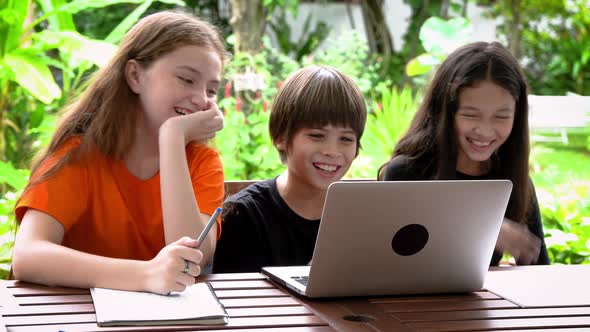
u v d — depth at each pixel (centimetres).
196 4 812
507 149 270
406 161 269
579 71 899
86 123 224
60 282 186
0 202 360
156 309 168
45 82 408
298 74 247
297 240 247
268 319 168
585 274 218
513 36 827
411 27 841
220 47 229
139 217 223
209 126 218
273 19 839
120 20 762
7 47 412
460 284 194
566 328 169
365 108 247
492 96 252
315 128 238
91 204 220
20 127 522
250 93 528
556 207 363
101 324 158
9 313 166
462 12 831
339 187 171
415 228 182
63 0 446
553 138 699
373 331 162
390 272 187
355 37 648
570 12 886
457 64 257
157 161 227
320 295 184
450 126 260
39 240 198
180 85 218
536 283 206
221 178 229
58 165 214
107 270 183
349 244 179
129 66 222
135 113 224
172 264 178
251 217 246
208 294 182
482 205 184
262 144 500
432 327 166
